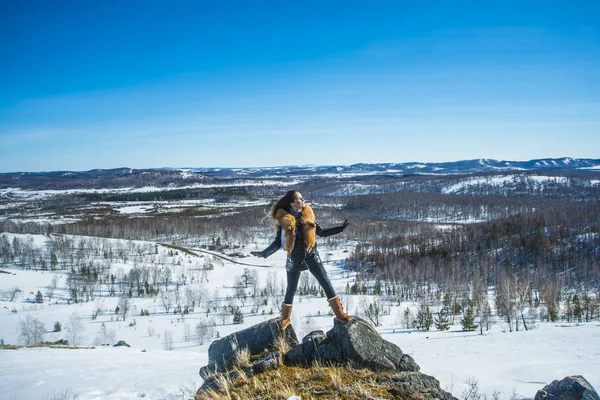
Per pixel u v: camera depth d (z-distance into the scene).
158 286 129.12
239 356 7.52
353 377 6.35
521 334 51.19
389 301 104.38
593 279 105.06
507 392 18.08
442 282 112.00
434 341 51.91
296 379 6.47
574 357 31.81
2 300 112.38
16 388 12.74
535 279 104.25
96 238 184.50
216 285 133.38
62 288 125.44
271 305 107.44
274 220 7.31
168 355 25.08
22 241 161.12
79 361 19.66
